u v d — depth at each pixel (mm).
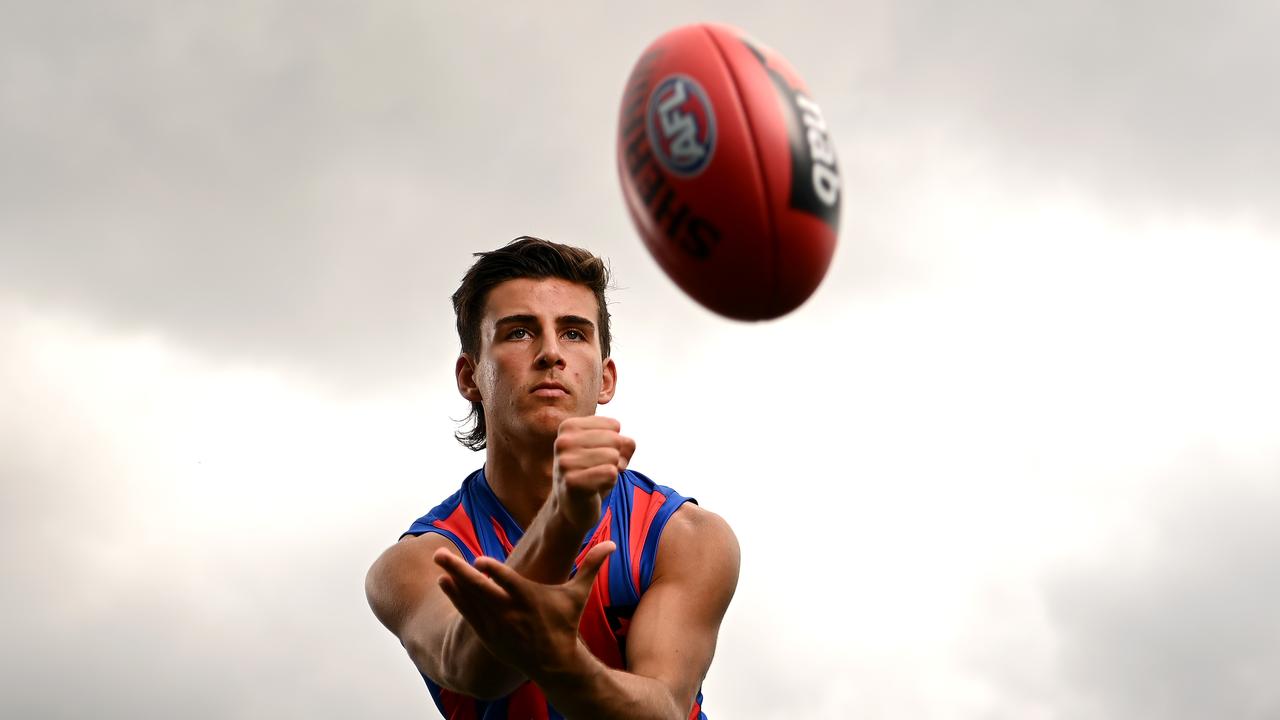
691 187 5223
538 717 7484
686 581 7297
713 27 5609
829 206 5371
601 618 7355
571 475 5020
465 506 7855
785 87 5422
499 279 7562
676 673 6930
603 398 8312
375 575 7582
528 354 7398
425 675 7738
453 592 5102
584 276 7598
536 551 5281
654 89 5398
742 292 5359
